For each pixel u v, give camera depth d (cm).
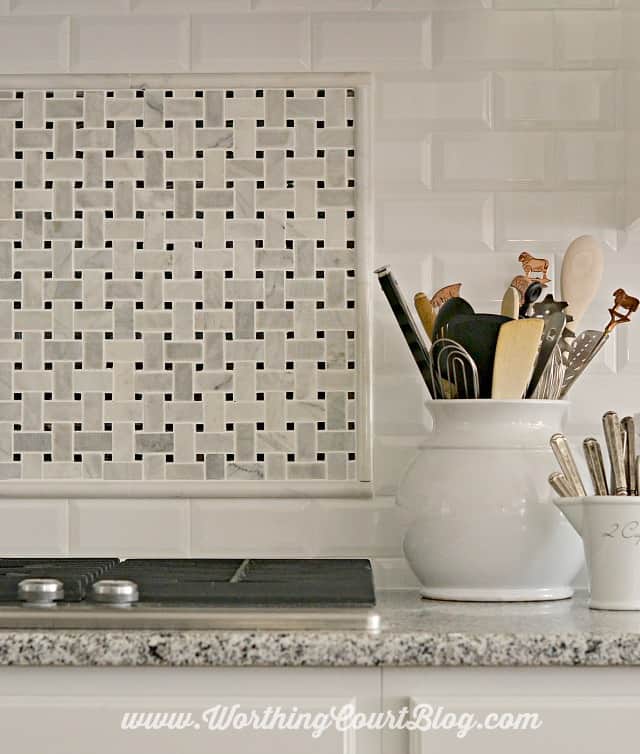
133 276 168
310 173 169
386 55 169
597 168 168
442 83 169
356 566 143
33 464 167
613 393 166
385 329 167
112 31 170
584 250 159
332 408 166
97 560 153
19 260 169
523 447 140
